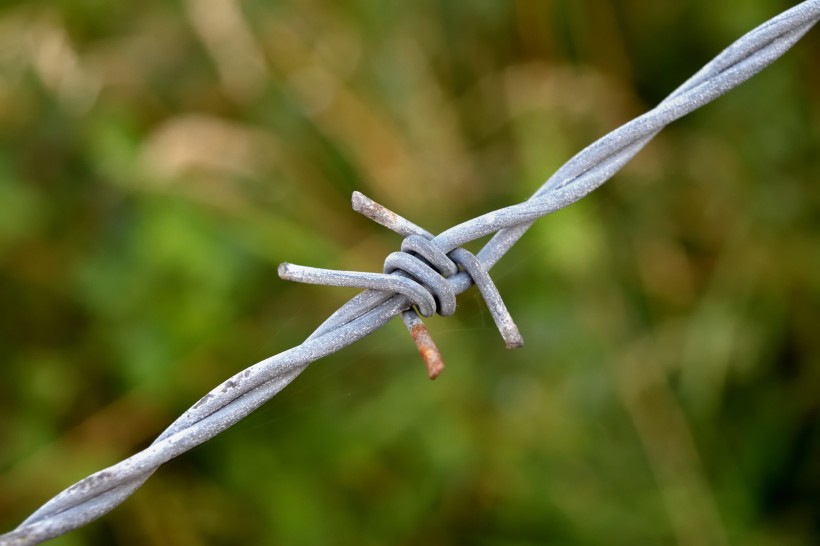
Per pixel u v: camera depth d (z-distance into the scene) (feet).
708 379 1.71
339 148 1.87
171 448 1.14
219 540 1.65
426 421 1.67
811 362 1.76
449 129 1.90
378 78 1.90
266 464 1.67
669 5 1.91
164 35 1.92
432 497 1.65
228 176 1.80
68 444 1.65
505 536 1.67
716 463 1.70
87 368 1.69
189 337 1.67
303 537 1.62
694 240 1.87
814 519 1.68
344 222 1.86
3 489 1.60
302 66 1.90
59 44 1.79
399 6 1.90
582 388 1.71
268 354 1.70
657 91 1.99
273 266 1.76
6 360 1.72
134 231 1.73
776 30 1.22
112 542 1.63
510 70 1.93
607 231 1.84
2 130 1.82
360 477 1.67
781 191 1.81
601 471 1.67
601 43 1.97
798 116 1.84
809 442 1.73
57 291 1.74
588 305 1.75
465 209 1.86
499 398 1.71
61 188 1.82
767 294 1.78
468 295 1.76
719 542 1.63
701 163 1.88
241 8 1.87
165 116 1.91
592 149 1.20
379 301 1.17
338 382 1.74
